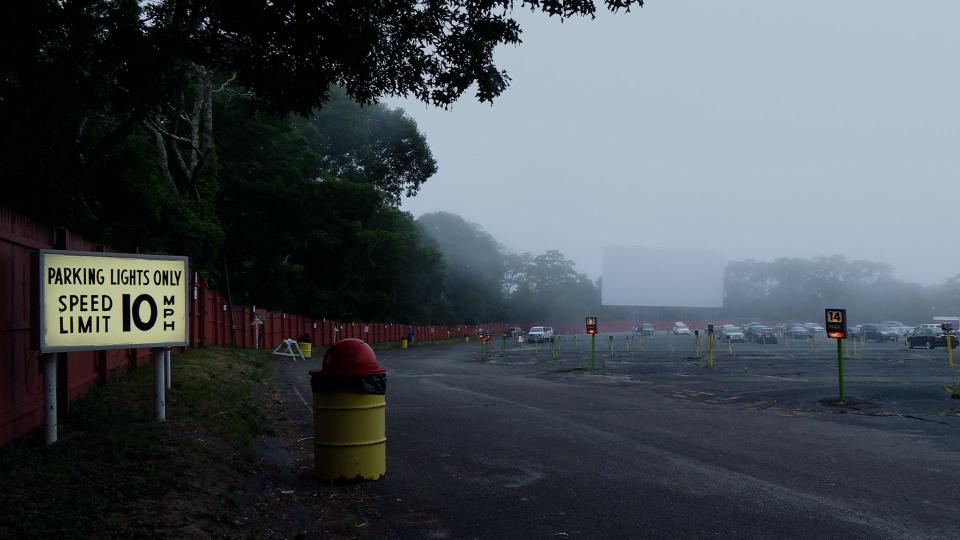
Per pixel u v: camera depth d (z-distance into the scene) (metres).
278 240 43.06
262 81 9.99
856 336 65.31
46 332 7.86
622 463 8.77
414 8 10.41
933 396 15.56
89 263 8.38
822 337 70.38
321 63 9.93
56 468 6.67
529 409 13.73
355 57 9.69
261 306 43.81
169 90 12.00
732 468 8.49
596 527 6.18
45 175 13.50
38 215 13.79
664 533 6.01
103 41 11.59
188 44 10.48
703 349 43.12
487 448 9.74
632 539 5.86
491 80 11.02
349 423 7.70
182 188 30.78
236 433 9.16
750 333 59.03
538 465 8.66
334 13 9.43
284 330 42.09
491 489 7.50
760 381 20.12
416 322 71.56
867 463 8.78
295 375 21.64
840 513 6.58
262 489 7.27
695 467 8.55
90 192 18.42
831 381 19.92
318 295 48.81
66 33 11.30
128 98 11.73
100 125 19.31
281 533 5.97
